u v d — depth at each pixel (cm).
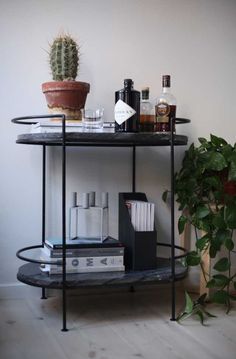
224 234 190
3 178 198
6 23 195
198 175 199
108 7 206
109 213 211
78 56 196
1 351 146
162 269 186
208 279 198
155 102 203
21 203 200
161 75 214
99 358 141
